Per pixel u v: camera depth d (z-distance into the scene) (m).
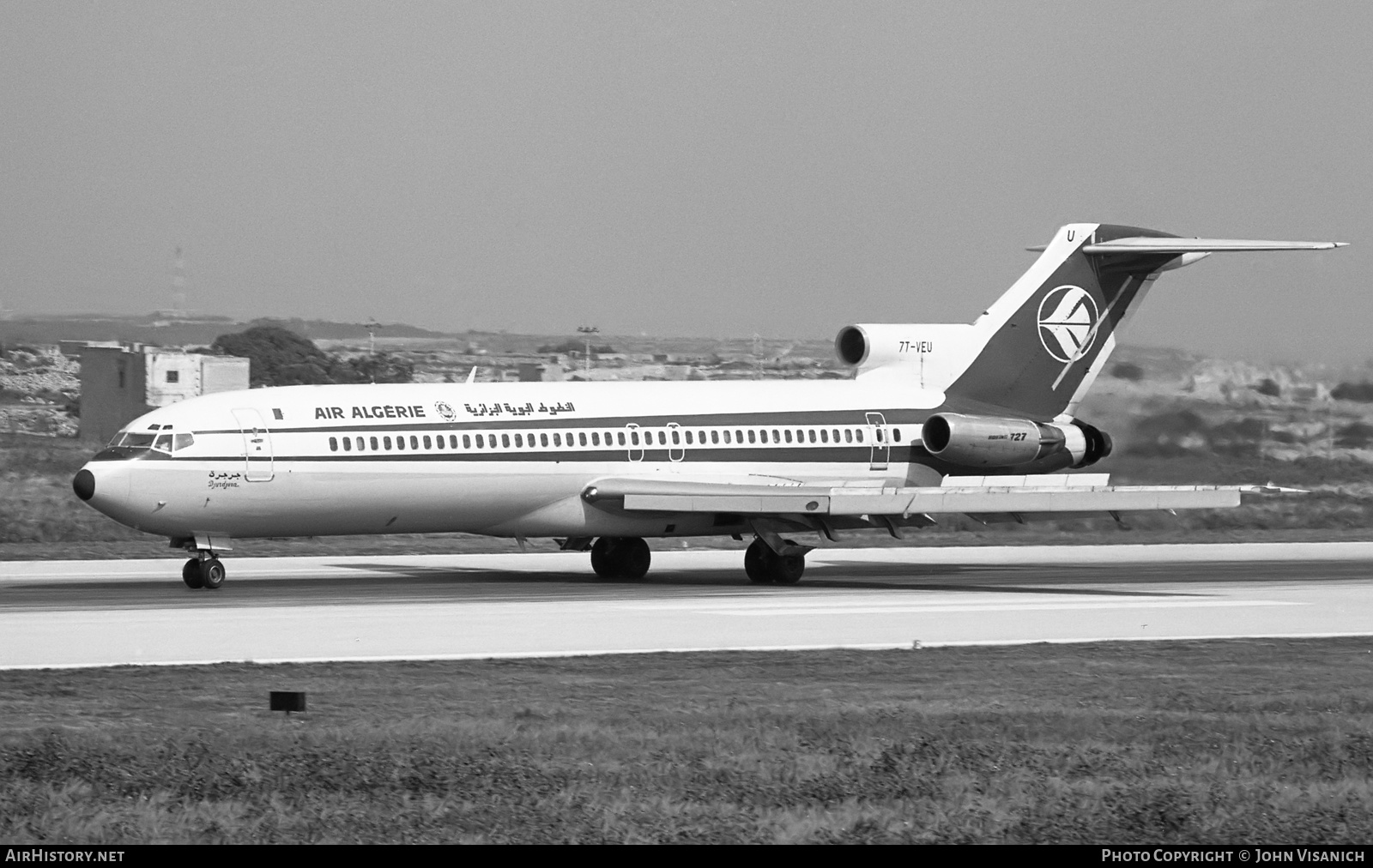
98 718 76.19
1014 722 74.25
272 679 89.19
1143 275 188.62
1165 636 114.00
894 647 106.25
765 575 163.00
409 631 113.00
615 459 162.50
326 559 188.75
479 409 157.50
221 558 189.12
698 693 85.62
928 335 181.50
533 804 57.75
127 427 147.25
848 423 174.88
